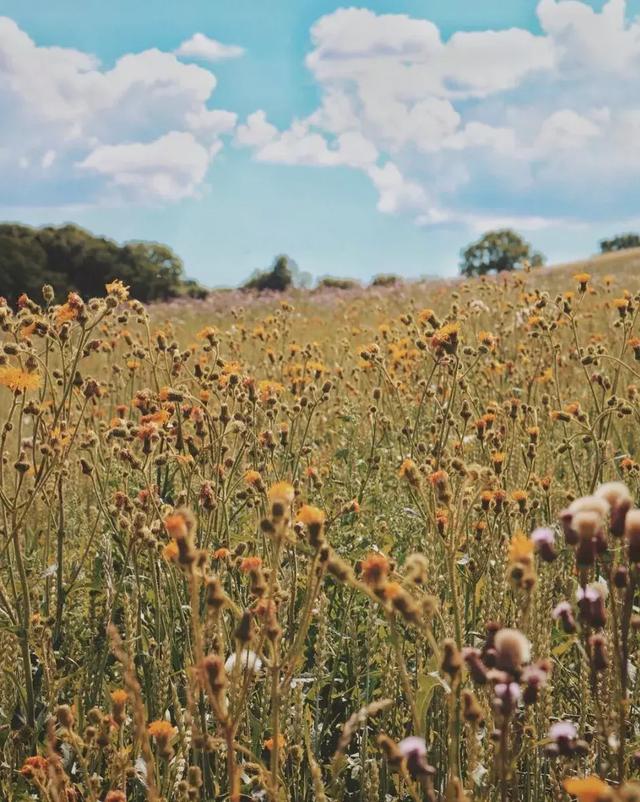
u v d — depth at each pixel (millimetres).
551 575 3119
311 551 2324
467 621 3566
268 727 2992
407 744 1976
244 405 4668
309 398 5840
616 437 6059
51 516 4617
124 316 5016
